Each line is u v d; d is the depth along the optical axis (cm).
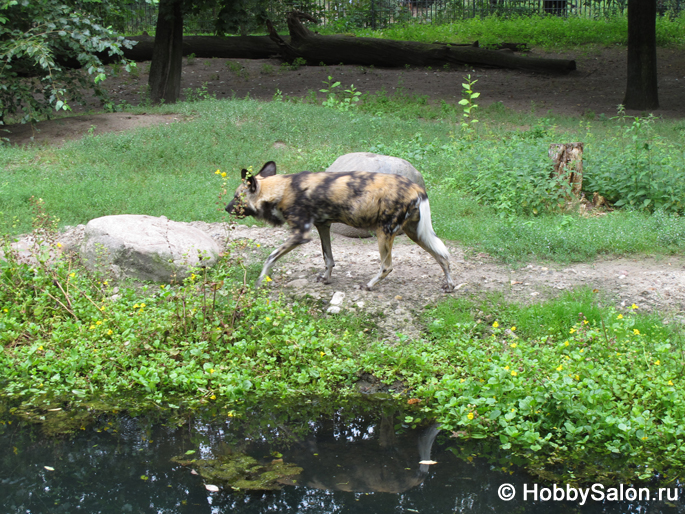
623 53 2108
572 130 1318
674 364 443
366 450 380
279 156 1038
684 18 2369
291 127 1179
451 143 1106
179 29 1545
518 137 1123
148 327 501
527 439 385
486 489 337
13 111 1255
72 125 1254
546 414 413
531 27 2333
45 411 425
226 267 609
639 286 589
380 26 2580
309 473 353
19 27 1177
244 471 354
